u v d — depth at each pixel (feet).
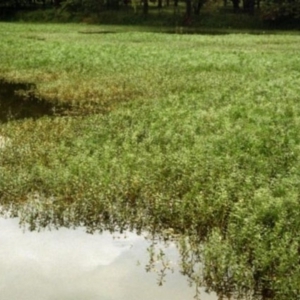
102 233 27.45
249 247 24.40
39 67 78.59
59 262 24.66
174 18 205.46
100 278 23.43
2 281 23.11
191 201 29.22
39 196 30.78
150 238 27.02
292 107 50.62
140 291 22.50
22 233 27.20
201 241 26.45
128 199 30.66
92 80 68.18
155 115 48.14
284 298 20.95
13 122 48.88
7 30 157.48
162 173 33.76
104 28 182.39
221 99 55.83
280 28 197.77
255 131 42.01
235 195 29.81
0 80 71.15
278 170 34.24
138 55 89.86
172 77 69.56
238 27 199.41
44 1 223.51
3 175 32.53
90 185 30.73
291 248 23.04
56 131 44.45
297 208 27.66
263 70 76.89
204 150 37.01
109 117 48.39
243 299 21.85
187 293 22.29
